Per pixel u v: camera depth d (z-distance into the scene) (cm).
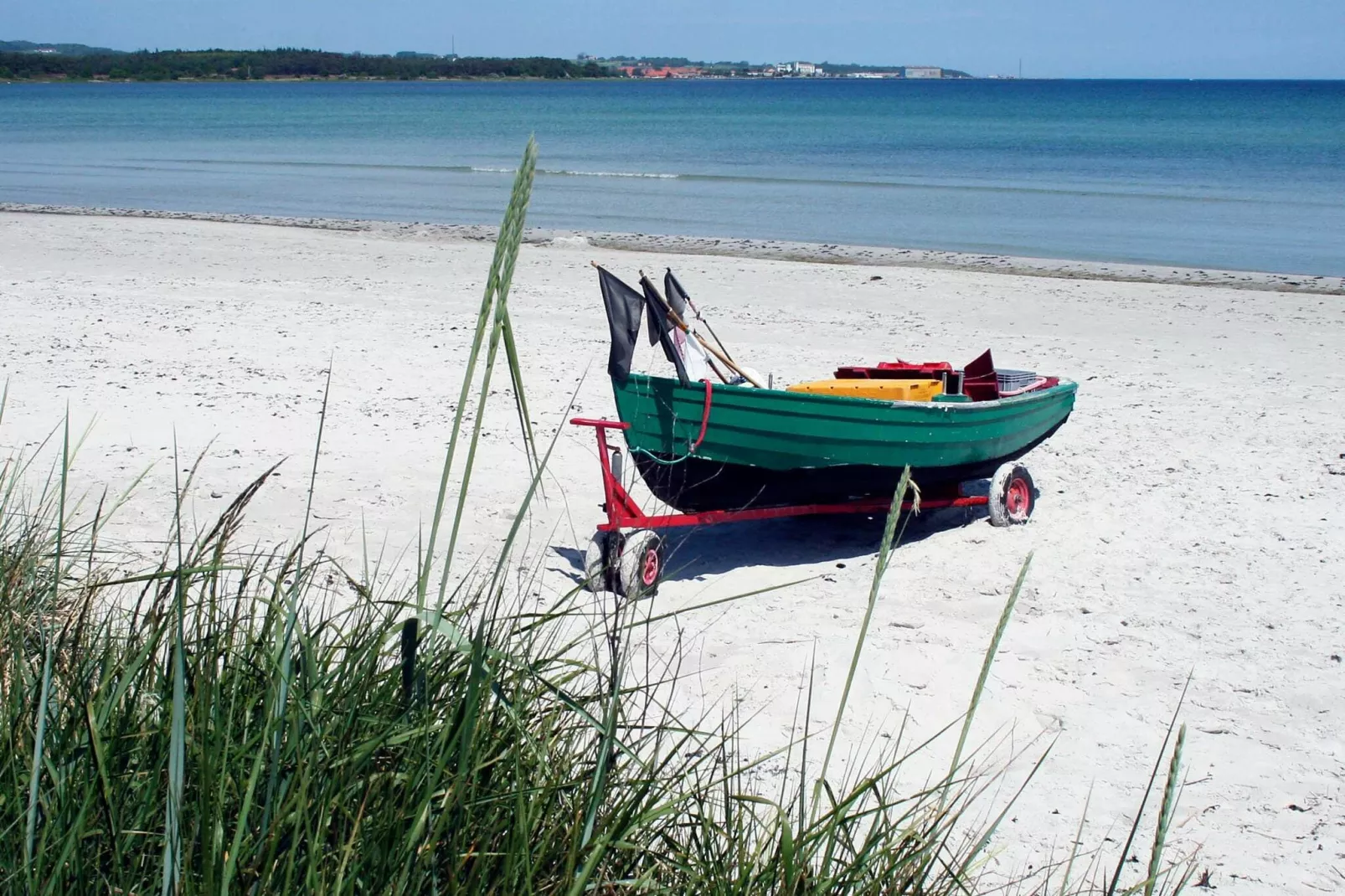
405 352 1249
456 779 219
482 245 2166
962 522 821
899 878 269
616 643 280
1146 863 416
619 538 645
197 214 2691
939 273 1919
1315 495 862
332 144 5231
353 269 1834
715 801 319
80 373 1107
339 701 252
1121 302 1670
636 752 303
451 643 275
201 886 194
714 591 673
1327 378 1234
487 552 698
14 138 5647
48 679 208
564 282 1741
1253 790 472
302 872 211
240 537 687
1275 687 564
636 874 262
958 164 4166
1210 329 1494
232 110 8950
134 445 883
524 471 872
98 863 206
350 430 954
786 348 1318
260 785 221
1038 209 2897
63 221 2445
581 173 3781
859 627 618
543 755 261
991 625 630
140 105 10031
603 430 653
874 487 727
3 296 1506
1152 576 707
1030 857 417
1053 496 865
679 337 701
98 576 452
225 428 942
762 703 524
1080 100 10812
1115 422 1060
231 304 1504
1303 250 2272
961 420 738
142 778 225
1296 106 9144
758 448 673
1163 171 3894
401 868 216
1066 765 490
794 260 2073
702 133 6019
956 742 504
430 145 5166
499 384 1126
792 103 10506
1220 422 1061
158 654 271
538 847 242
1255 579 703
